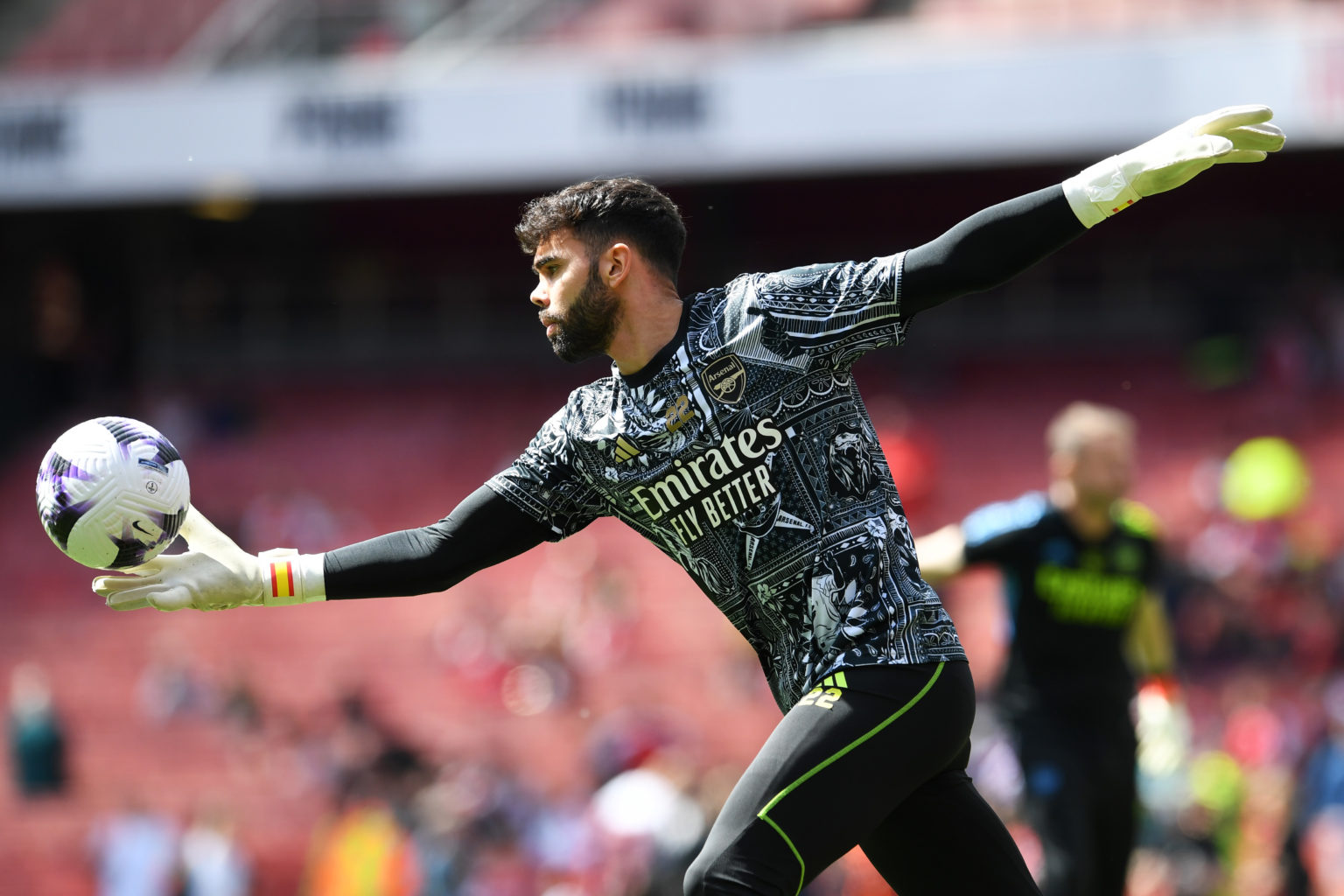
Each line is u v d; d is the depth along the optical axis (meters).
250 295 84.31
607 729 48.75
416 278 83.81
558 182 69.62
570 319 11.23
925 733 10.80
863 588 10.88
